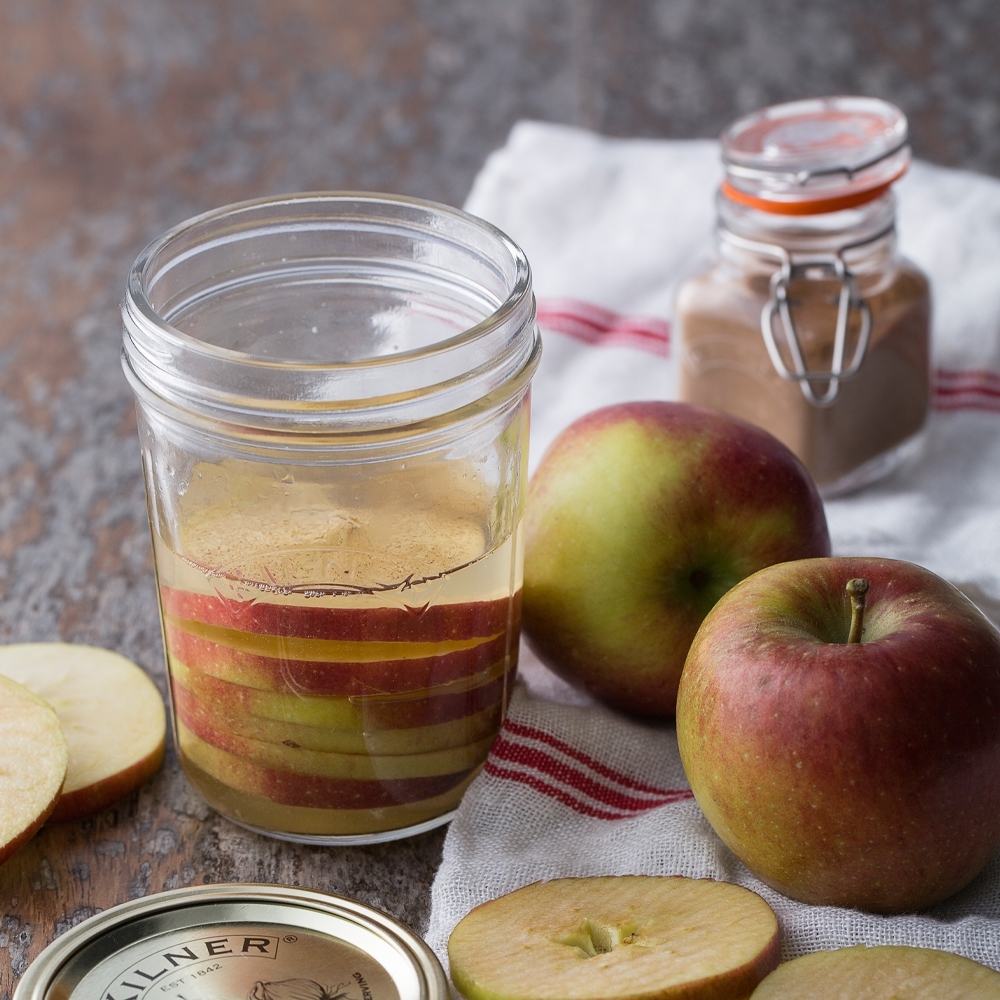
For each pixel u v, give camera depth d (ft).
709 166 3.04
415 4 4.45
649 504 2.21
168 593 2.14
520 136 3.13
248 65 4.15
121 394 2.86
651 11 4.33
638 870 2.14
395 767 2.15
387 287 2.23
